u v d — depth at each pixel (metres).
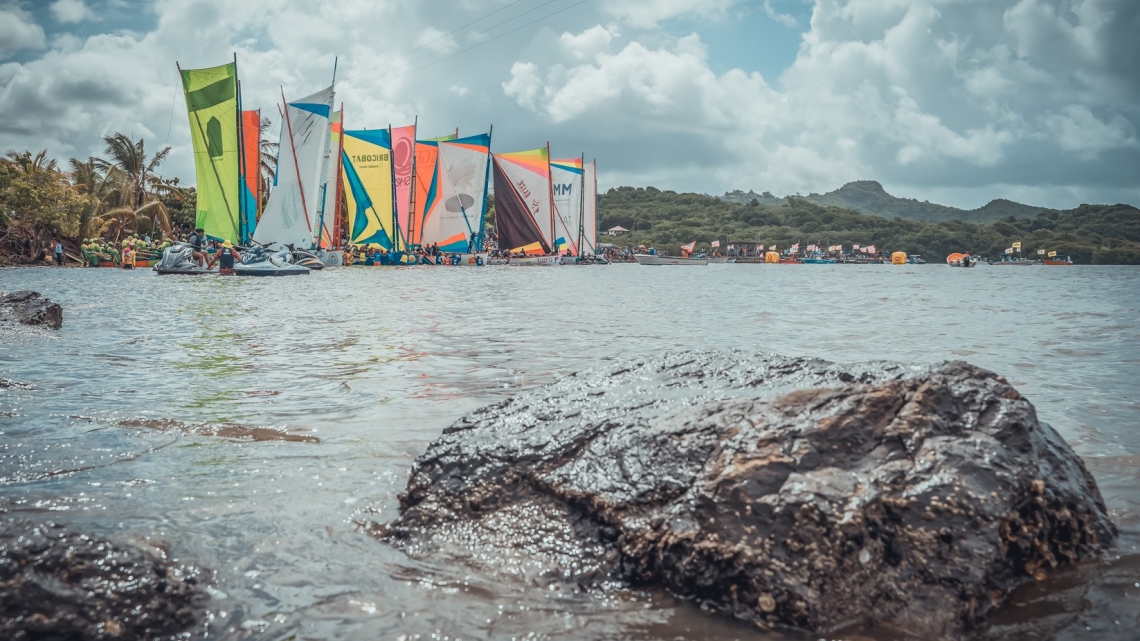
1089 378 7.75
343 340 10.88
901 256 169.00
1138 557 3.24
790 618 2.78
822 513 2.92
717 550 2.95
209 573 2.96
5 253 48.16
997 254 193.12
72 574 2.55
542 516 3.48
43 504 3.63
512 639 2.63
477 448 3.88
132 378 7.43
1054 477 3.28
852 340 11.52
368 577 3.05
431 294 24.19
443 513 3.59
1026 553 3.07
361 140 66.19
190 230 69.12
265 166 73.94
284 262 41.22
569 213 86.19
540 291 27.00
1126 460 4.62
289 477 4.21
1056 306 19.98
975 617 2.80
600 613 2.85
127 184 61.59
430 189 73.00
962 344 10.98
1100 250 171.25
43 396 6.39
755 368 4.30
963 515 2.98
